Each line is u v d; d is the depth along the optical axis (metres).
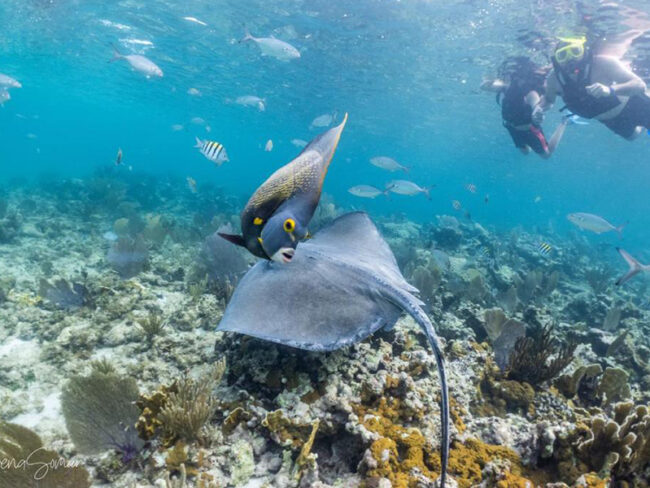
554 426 3.20
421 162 94.75
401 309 3.44
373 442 3.08
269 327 3.22
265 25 17.70
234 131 68.62
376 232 4.90
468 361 4.82
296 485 3.02
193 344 4.98
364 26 16.77
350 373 3.88
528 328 7.23
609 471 2.91
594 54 8.73
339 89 27.09
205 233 12.52
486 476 2.87
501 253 16.78
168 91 36.09
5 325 5.61
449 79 22.14
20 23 21.11
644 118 8.80
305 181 1.63
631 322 9.39
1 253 9.38
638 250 36.38
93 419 3.26
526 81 10.10
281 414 3.32
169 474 2.96
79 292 6.05
